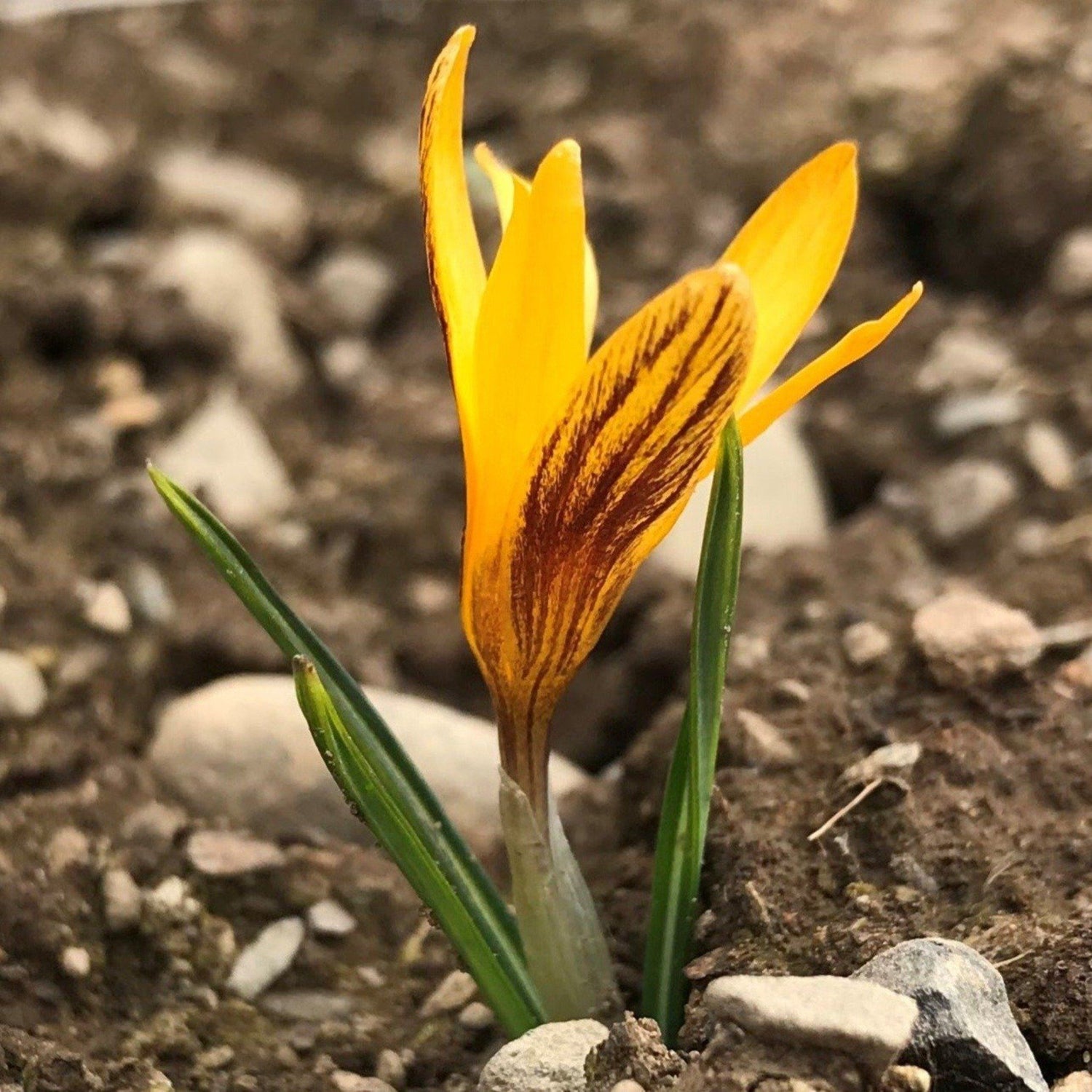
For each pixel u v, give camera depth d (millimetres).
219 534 86
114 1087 94
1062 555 135
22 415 173
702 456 70
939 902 94
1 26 245
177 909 109
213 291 189
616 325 188
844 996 76
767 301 78
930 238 203
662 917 88
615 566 76
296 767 122
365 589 163
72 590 145
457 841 89
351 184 235
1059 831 98
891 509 161
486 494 75
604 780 125
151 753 126
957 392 175
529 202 67
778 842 99
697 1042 86
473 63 255
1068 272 183
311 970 109
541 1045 84
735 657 125
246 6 268
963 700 111
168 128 238
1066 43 214
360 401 189
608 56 241
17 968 104
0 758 124
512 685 81
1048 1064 84
